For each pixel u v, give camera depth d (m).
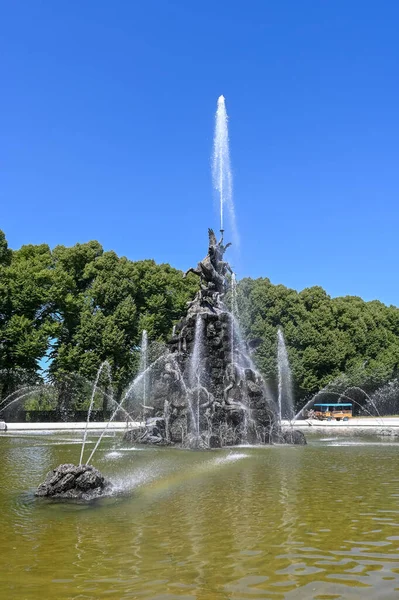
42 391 50.34
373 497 11.34
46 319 48.97
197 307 28.28
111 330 50.25
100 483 11.88
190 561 7.04
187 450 22.22
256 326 59.03
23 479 14.25
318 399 62.62
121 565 6.90
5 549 7.66
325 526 8.84
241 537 8.19
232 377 26.81
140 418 41.78
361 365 61.47
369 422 46.75
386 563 6.96
